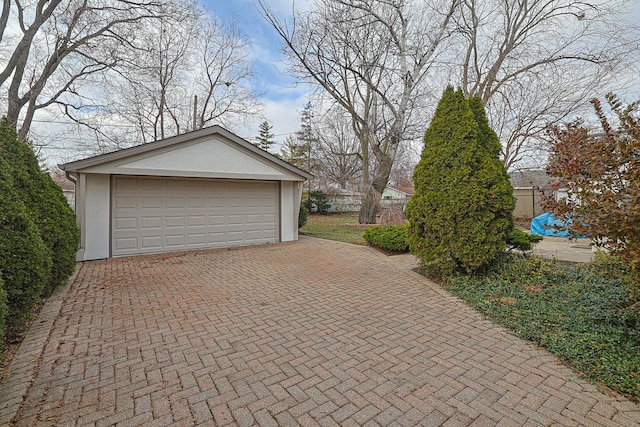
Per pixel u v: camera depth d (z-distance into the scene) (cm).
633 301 310
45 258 373
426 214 566
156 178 834
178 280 569
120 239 788
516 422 202
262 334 340
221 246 934
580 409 213
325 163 2503
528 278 504
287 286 529
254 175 935
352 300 455
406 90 1289
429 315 393
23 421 204
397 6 1134
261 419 207
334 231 1340
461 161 529
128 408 218
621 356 265
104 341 322
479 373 259
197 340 325
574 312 362
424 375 257
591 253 776
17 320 331
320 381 250
